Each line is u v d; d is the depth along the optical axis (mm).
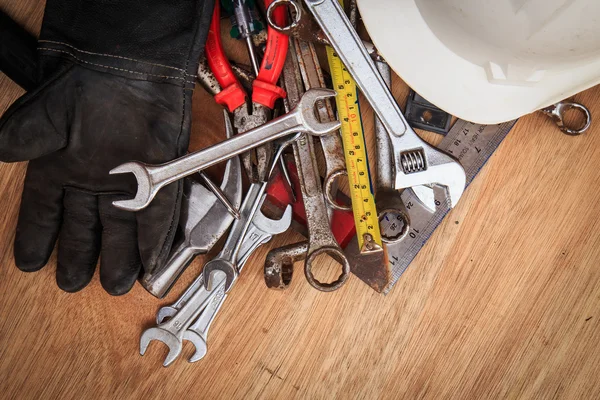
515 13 1103
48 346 1425
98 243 1318
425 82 1293
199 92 1379
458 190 1306
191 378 1430
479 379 1418
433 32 1270
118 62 1183
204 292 1362
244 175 1390
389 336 1418
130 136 1219
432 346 1418
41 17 1351
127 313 1417
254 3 1282
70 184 1247
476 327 1414
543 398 1411
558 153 1383
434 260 1407
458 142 1387
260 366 1425
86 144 1215
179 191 1244
